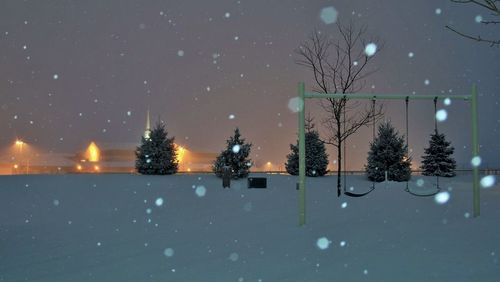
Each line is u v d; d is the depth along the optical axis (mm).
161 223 13570
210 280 7078
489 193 20266
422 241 9602
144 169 32062
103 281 7207
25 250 9875
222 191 23172
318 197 20109
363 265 7684
